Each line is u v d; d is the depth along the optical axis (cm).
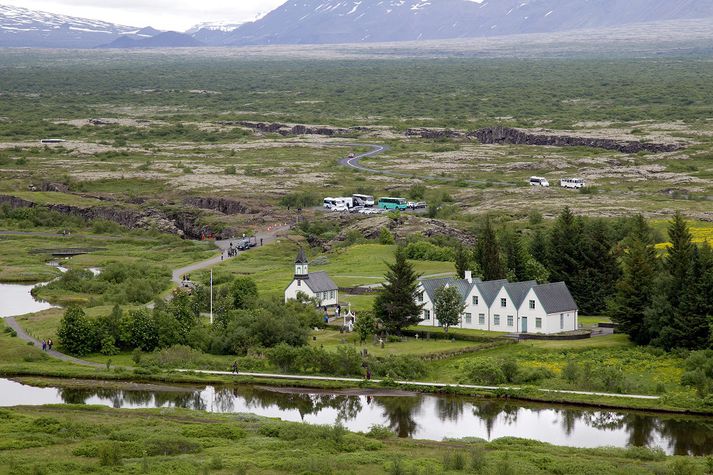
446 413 18275
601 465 14625
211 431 16462
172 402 19075
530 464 14675
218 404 18950
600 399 18650
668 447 16275
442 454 15375
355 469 14312
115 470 14125
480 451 14875
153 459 14725
